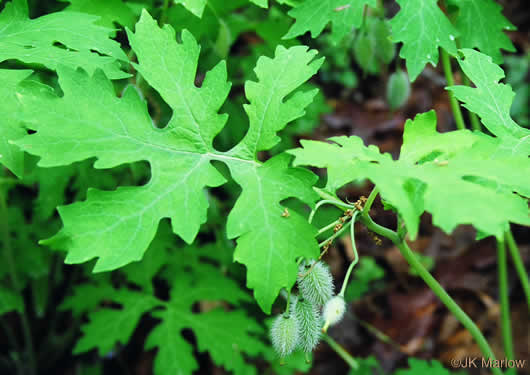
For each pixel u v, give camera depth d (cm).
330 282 33
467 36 42
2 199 56
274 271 28
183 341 57
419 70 38
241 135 63
